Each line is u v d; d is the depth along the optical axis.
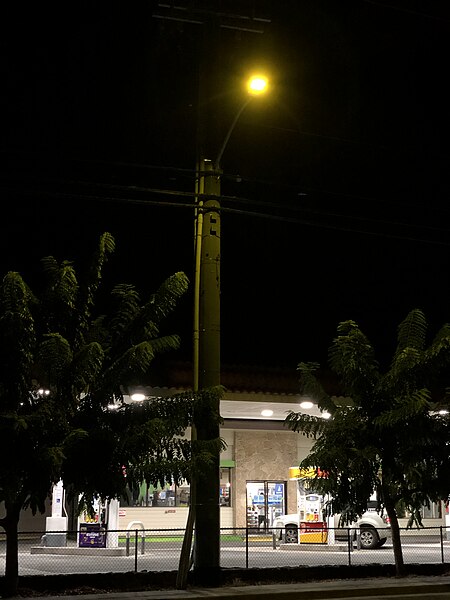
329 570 17.08
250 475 32.41
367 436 16.91
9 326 12.91
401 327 17.91
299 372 23.17
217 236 16.28
